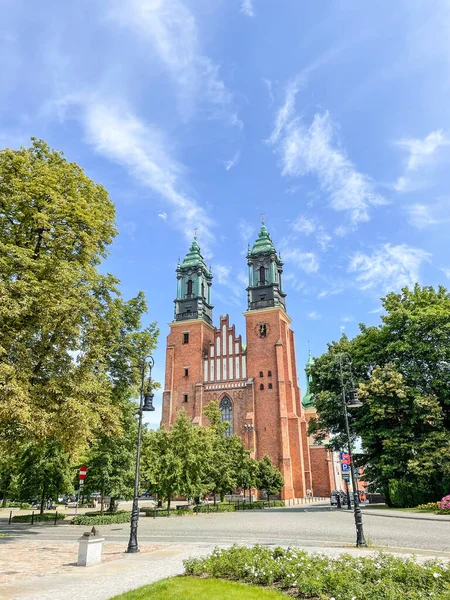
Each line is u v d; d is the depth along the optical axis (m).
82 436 18.56
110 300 23.66
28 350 17.91
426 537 17.50
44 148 24.06
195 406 71.50
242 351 72.38
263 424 66.31
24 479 33.81
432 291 40.78
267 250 77.62
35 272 18.98
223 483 44.50
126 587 9.41
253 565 9.98
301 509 42.22
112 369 25.20
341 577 8.52
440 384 35.97
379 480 37.69
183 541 18.11
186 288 81.12
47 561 13.29
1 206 20.36
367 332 42.62
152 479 35.72
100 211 24.28
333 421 42.94
